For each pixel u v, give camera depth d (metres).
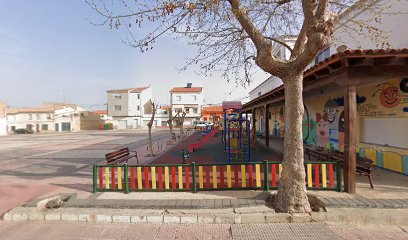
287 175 4.98
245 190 6.15
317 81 7.16
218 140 21.03
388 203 4.94
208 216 4.77
